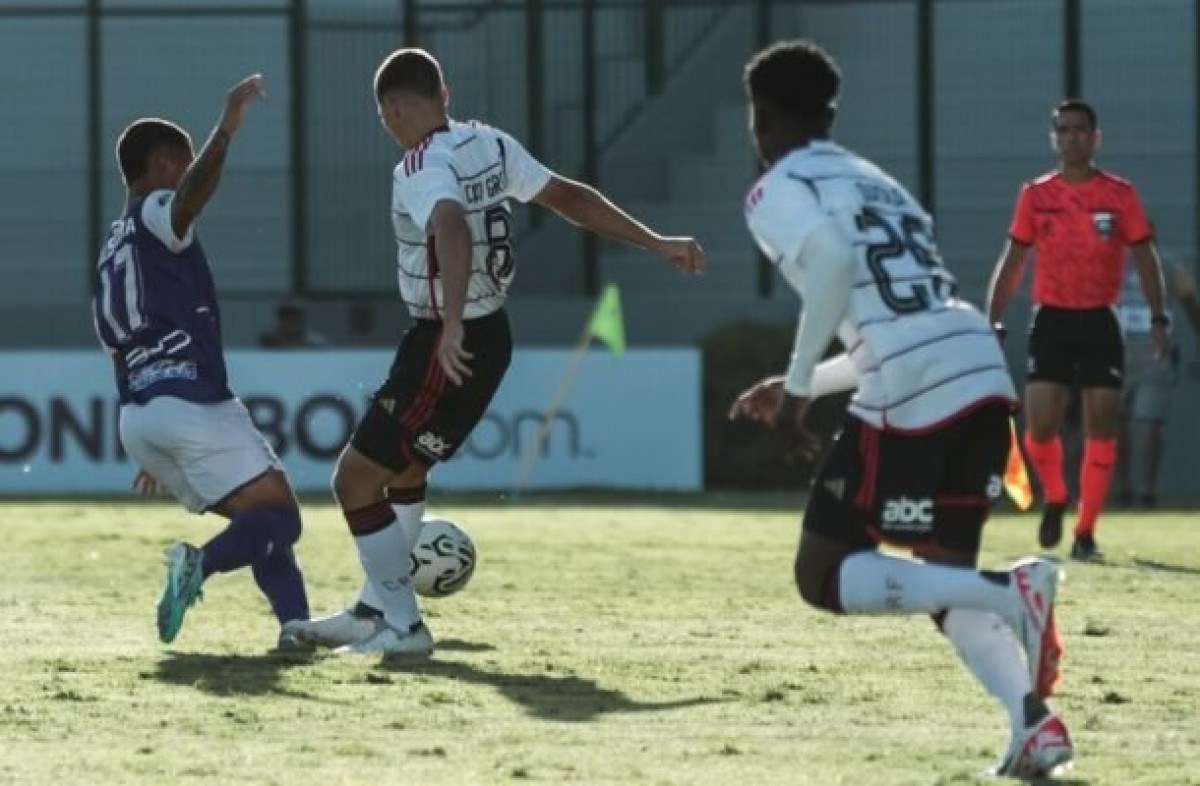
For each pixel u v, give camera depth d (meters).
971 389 23.02
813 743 24.58
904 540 23.30
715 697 28.16
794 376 23.08
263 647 33.41
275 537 32.81
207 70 94.94
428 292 31.38
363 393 81.69
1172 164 90.81
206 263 33.59
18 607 39.12
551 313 92.50
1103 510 73.06
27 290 93.38
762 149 24.23
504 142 31.81
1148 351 67.31
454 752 23.86
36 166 96.12
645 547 54.19
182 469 33.28
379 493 32.34
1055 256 50.78
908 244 23.38
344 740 24.69
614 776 22.33
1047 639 22.25
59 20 96.12
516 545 54.69
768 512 68.94
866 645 33.75
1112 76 91.75
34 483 81.69
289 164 92.56
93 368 81.81
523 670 30.70
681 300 91.88
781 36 95.00
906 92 93.56
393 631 32.41
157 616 32.47
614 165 93.88
